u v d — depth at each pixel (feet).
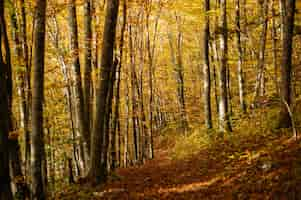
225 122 58.65
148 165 68.03
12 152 35.14
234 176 36.35
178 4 76.07
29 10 49.85
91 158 42.32
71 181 50.11
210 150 53.06
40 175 33.42
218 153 48.98
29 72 46.14
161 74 158.92
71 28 47.65
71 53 47.73
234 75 104.32
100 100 41.42
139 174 53.83
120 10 64.13
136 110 82.28
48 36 72.64
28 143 44.78
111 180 44.68
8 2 41.73
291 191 26.76
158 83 163.94
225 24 60.44
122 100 94.84
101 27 60.29
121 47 62.44
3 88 22.45
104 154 49.57
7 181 22.03
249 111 69.87
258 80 69.72
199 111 144.15
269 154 37.04
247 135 50.62
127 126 84.12
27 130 44.83
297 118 44.16
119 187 41.29
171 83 159.53
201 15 68.28
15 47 44.50
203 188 36.29
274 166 33.35
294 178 28.53
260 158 37.47
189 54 159.53
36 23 32.55
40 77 32.96
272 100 63.87
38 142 33.17
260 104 65.72
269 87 85.56
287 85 44.01
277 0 78.59
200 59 150.20
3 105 22.31
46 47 71.26
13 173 35.29
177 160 60.70
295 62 77.66
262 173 33.32
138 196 37.52
